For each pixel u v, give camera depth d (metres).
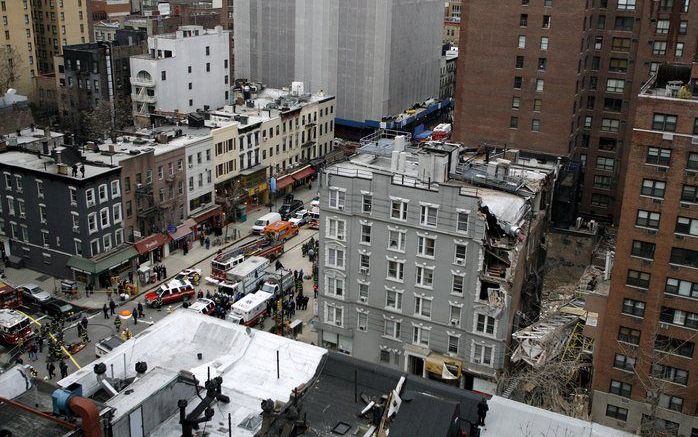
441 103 172.50
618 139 102.38
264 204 117.00
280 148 120.69
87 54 125.44
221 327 43.47
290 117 121.81
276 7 150.00
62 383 35.19
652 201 55.47
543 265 77.69
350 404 36.69
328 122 136.12
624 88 99.94
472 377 63.88
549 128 97.19
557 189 90.94
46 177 83.38
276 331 74.69
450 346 64.75
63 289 82.75
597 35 99.19
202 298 81.69
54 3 152.50
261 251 92.62
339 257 67.12
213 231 103.62
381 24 140.88
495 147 94.19
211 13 182.25
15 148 92.31
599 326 60.81
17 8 141.88
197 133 103.50
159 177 92.81
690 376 57.50
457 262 61.75
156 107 123.31
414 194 61.50
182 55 126.19
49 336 70.00
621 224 57.09
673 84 56.97
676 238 55.28
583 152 105.38
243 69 159.00
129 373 39.34
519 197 66.31
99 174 82.69
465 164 72.19
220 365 39.84
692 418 58.12
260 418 34.72
